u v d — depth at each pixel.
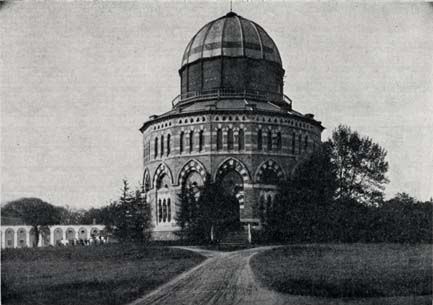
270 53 73.25
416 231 51.62
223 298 31.16
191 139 66.50
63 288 34.25
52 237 72.00
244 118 65.38
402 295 32.09
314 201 57.03
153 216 68.19
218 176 64.88
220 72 71.31
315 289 32.59
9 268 39.78
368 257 42.16
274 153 65.81
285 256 43.50
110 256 45.31
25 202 69.75
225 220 60.34
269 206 61.78
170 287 34.06
